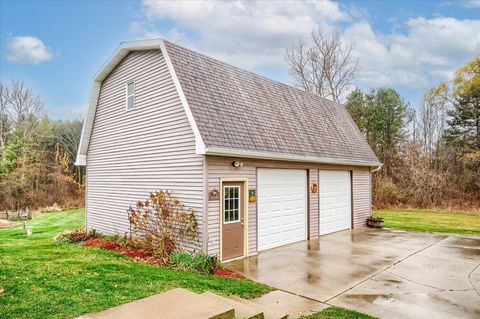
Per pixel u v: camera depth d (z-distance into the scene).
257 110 10.74
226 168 8.84
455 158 27.27
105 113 12.47
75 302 4.83
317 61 28.48
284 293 6.52
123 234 11.19
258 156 9.31
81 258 8.05
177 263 7.85
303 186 11.97
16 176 27.11
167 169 9.41
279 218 10.82
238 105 10.08
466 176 25.73
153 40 9.67
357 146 15.18
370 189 16.20
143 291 5.47
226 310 4.42
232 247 9.01
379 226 15.09
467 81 26.88
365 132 30.95
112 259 8.09
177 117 9.10
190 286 6.09
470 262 8.98
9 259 7.81
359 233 13.59
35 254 8.62
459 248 10.74
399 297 6.38
